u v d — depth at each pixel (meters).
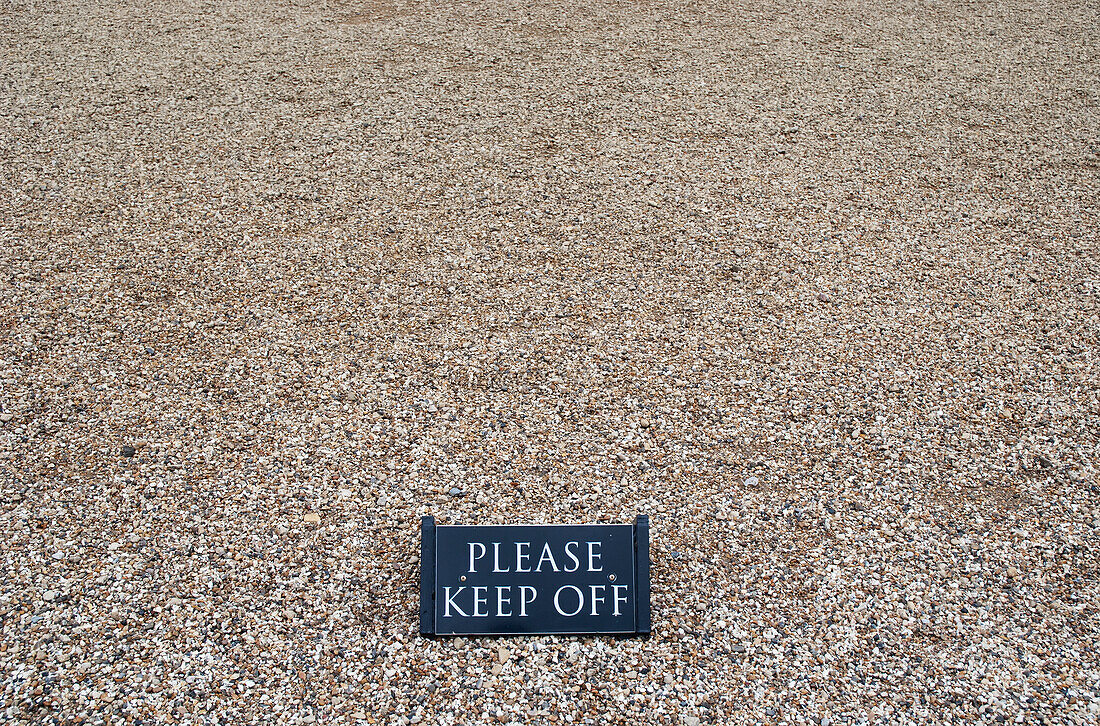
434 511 3.16
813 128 5.88
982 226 4.91
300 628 2.79
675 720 2.59
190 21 7.46
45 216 4.78
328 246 4.61
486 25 7.48
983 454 3.47
